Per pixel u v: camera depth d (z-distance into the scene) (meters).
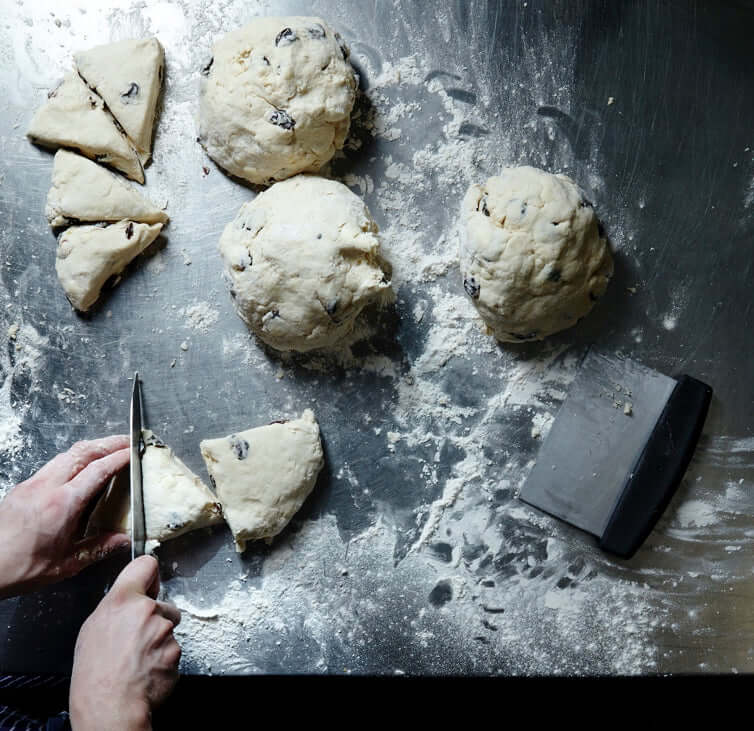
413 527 1.57
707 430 1.57
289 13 1.58
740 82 1.57
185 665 1.54
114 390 1.58
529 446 1.57
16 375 1.60
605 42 1.57
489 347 1.57
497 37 1.57
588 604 1.56
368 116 1.57
